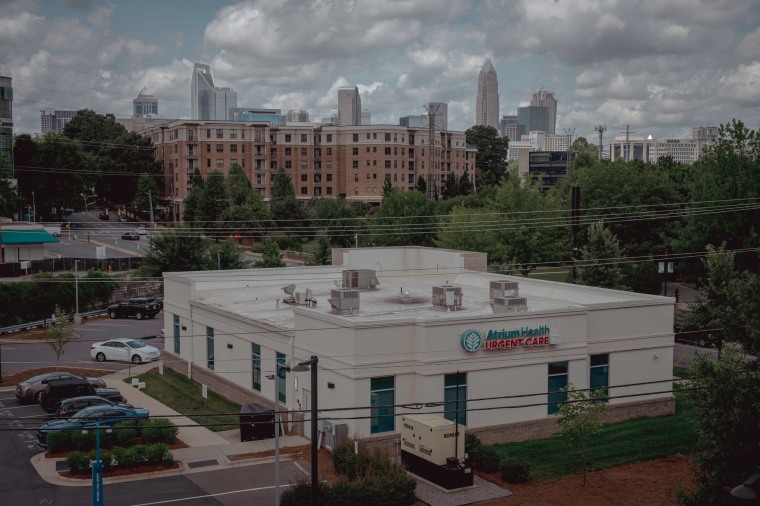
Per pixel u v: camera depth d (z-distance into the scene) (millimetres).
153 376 45812
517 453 32375
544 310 34844
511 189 75000
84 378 39438
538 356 34844
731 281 27484
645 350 38344
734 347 25188
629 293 40781
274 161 155000
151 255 74188
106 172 146125
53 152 131125
